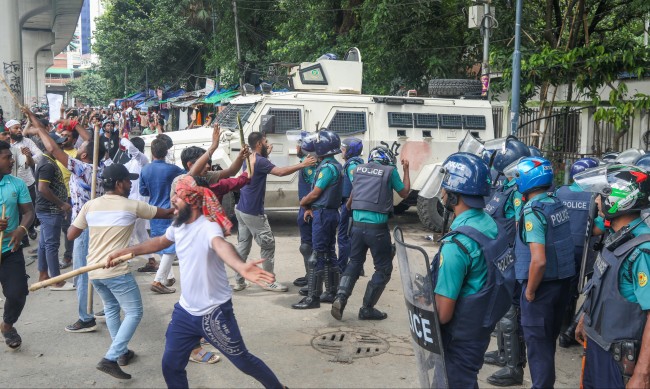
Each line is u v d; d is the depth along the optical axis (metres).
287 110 10.71
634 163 4.95
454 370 3.22
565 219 4.02
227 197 10.72
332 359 5.25
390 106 11.26
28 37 50.00
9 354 5.34
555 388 4.73
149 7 41.19
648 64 12.30
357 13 19.66
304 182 7.35
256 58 27.47
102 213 4.84
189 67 38.62
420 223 12.33
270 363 5.15
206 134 10.91
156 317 6.32
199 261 3.72
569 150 14.49
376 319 6.33
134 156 8.84
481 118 11.95
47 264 7.41
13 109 23.00
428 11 17.06
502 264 3.19
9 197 5.29
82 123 12.20
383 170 5.95
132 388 4.68
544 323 3.94
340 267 7.12
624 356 2.97
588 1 17.28
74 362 5.18
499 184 5.39
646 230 3.04
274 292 7.33
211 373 4.97
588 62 12.38
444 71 17.48
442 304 3.12
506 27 16.95
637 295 2.90
